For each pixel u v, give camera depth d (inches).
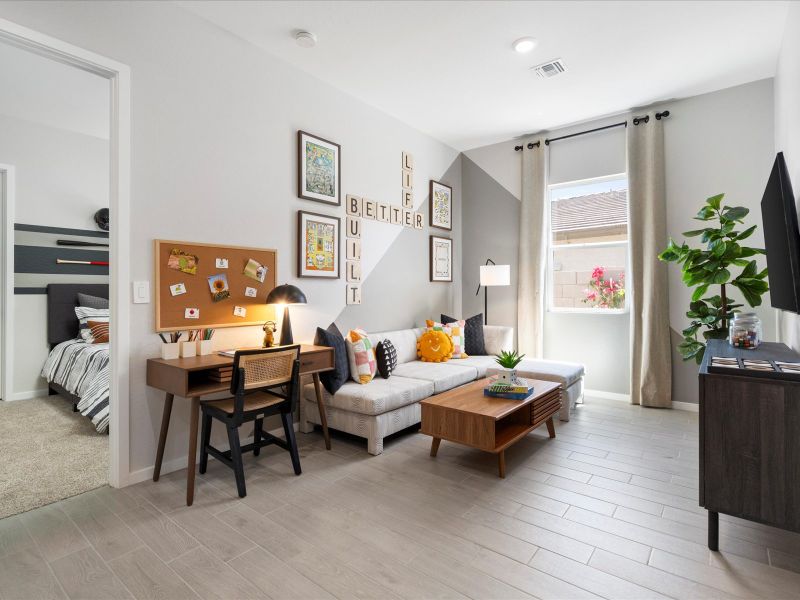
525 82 145.7
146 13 98.3
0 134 162.9
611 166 176.9
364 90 150.9
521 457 112.3
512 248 202.4
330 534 76.2
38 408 154.6
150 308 99.1
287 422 101.0
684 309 160.7
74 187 181.0
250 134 120.4
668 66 136.1
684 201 160.2
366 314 162.6
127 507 85.7
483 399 113.0
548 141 191.3
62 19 85.4
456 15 109.3
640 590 61.9
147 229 98.3
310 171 137.3
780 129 128.6
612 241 179.2
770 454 65.6
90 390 132.6
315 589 62.1
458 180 216.7
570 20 111.7
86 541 74.2
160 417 101.0
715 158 154.6
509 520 81.0
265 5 104.7
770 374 66.3
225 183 114.1
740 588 62.2
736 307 129.4
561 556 69.9
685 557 69.6
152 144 99.2
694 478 99.7
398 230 178.9
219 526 78.8
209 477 100.2
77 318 179.2
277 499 89.4
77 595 61.2
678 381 161.6
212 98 111.3
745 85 149.0
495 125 184.9
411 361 170.7
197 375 99.3
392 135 174.2
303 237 134.8
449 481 98.0
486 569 66.6
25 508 85.2
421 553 70.6
